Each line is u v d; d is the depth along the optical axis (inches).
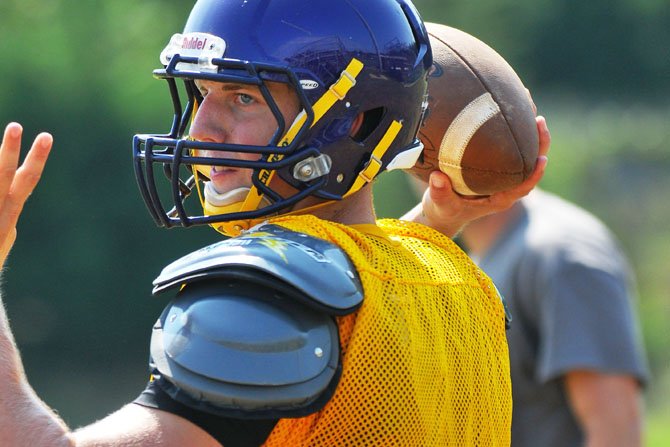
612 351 486.0
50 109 2153.1
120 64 2217.0
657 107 4626.0
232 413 233.6
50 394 1989.4
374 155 283.1
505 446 293.1
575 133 3991.1
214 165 266.1
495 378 288.8
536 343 498.0
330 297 244.1
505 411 293.0
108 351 2132.1
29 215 2127.2
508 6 4195.4
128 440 232.7
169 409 237.1
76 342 2126.0
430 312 270.4
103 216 2149.4
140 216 2154.3
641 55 4859.7
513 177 322.0
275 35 271.3
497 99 320.2
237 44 270.7
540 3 4655.5
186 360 234.5
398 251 280.2
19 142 248.1
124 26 2265.0
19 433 236.1
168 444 233.6
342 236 263.1
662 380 2050.9
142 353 2143.2
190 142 264.1
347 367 249.3
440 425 263.0
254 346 235.1
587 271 491.8
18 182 253.0
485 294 300.8
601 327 487.8
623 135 3941.9
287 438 245.8
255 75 266.1
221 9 274.4
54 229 2133.4
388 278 263.9
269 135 271.3
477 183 322.0
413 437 255.4
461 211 332.8
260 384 233.6
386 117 283.7
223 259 243.4
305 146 273.1
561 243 495.5
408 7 297.0
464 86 319.6
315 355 240.4
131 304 2146.9
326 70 272.8
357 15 278.2
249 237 254.1
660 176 3447.3
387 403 252.1
